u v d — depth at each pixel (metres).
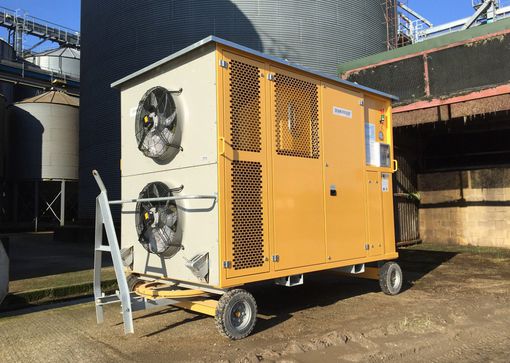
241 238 4.96
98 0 17.95
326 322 5.64
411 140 14.61
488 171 13.59
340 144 6.45
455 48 10.75
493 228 13.42
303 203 5.75
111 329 5.45
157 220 5.29
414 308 6.32
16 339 5.10
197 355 4.48
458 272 9.38
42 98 25.89
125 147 6.20
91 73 18.36
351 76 12.65
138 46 16.23
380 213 7.11
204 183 4.95
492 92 10.02
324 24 16.19
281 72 5.63
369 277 7.44
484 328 5.33
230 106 4.98
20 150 25.34
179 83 5.34
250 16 15.52
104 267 9.98
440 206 14.45
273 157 5.41
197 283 5.01
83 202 18.89
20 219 25.80
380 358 4.37
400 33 20.67
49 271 9.59
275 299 7.05
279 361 4.24
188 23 15.56
